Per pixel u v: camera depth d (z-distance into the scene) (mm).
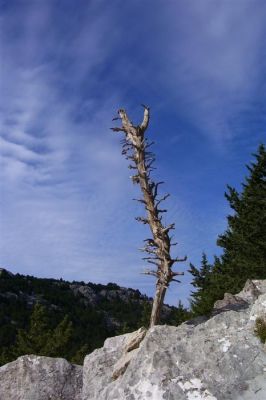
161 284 15789
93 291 141250
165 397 11477
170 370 12039
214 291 36031
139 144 16500
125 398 11914
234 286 34094
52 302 123125
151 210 16078
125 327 58500
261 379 11383
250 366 11734
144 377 12125
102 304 131875
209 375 11719
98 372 15406
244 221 35719
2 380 17234
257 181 36594
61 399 16469
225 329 13383
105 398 13047
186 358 12305
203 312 36094
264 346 12086
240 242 35750
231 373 11656
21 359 17625
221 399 11164
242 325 13406
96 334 98500
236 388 11320
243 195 36781
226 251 39125
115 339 16391
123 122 16984
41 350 48250
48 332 50344
